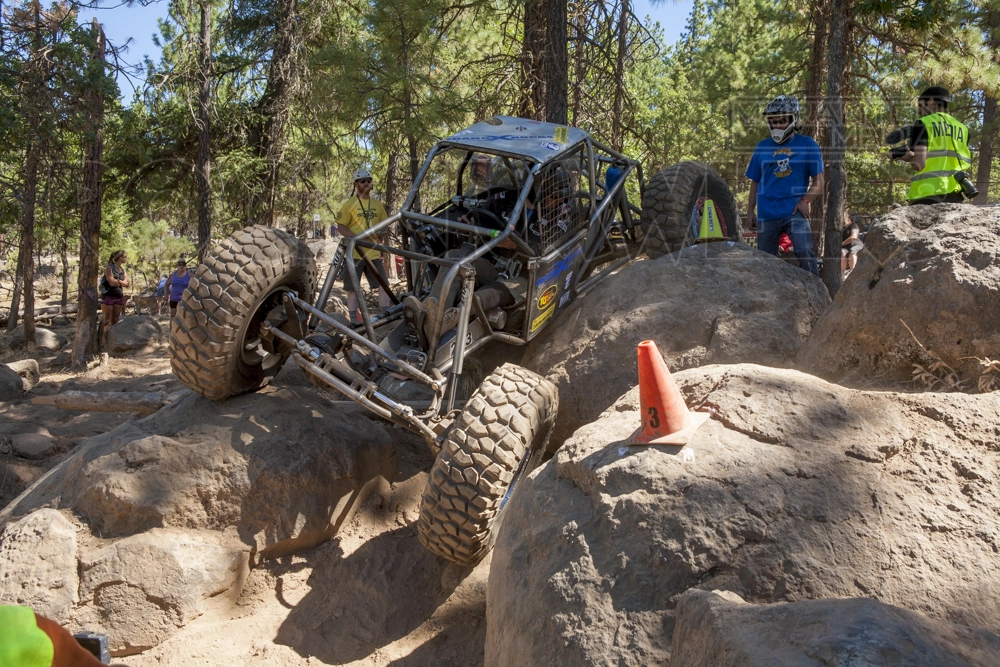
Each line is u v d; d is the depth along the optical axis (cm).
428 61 1112
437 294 500
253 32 1708
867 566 261
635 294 578
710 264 584
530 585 303
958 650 199
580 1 1062
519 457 416
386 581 460
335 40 1585
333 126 1355
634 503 292
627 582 275
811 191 438
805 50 1084
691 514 282
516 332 583
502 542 341
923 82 596
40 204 1304
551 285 582
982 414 320
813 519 277
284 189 1723
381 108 1098
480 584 448
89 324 1259
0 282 2781
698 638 227
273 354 532
